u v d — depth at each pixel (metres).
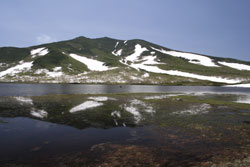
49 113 30.95
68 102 44.81
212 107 38.72
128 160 13.35
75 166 12.48
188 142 17.20
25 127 22.31
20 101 44.59
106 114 30.75
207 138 18.41
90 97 56.78
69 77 178.88
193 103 44.97
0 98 49.56
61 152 14.85
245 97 63.12
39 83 156.50
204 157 13.80
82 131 21.02
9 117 27.44
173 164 12.70
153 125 23.77
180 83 179.75
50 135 19.38
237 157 13.74
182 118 27.86
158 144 16.69
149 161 13.18
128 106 39.66
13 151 14.98
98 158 13.71
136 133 20.27
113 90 91.94
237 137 18.70
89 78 175.75
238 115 30.28
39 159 13.54
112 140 17.88
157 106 39.88
